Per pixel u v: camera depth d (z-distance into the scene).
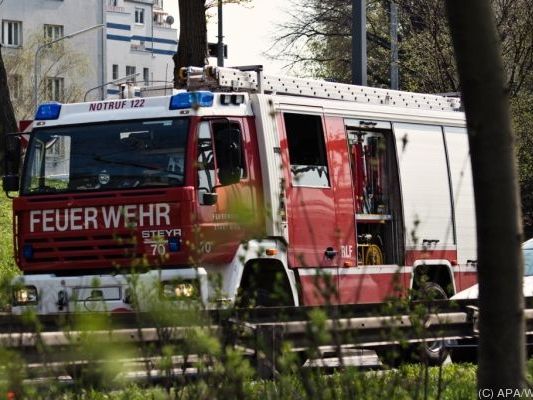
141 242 35.34
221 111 36.25
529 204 82.44
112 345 12.88
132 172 35.94
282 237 37.09
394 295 17.02
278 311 21.47
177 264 34.91
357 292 16.67
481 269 15.88
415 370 19.58
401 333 16.70
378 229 41.78
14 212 37.50
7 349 13.31
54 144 37.34
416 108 44.41
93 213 36.25
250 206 15.71
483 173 15.86
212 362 14.23
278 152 37.56
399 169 42.62
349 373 15.50
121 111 36.72
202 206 35.16
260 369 17.12
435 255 43.62
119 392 17.31
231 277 35.31
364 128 41.53
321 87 41.19
